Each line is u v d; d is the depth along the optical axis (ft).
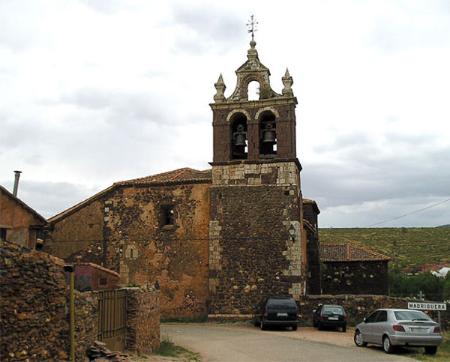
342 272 133.59
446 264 212.02
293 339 76.54
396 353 62.03
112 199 112.37
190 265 106.32
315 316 94.48
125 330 54.29
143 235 109.60
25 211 65.21
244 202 104.17
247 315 100.01
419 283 159.53
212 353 61.11
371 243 269.64
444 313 95.25
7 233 62.90
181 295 105.70
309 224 118.42
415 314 64.08
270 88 107.86
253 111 106.83
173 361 52.70
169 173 120.16
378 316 66.64
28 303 35.17
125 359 45.91
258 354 60.29
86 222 112.68
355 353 61.72
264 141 106.42
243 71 109.09
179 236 107.86
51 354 37.50
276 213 102.42
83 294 43.37
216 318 100.99
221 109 108.27
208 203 107.45
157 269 107.76
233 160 106.32
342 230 309.83
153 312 62.54
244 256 102.37
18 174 79.56
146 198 110.93
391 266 204.85
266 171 104.22
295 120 108.27
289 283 99.55
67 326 39.50
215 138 107.76
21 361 33.94
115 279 76.74
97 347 44.16
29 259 35.60
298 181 107.76
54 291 38.34
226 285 102.06
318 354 60.39
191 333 84.07
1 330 32.19
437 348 65.36
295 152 106.22
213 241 104.17
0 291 32.24
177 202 109.09
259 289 100.58
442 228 303.68
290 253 100.58
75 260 111.24
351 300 97.30
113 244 110.52
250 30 111.55
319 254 135.23
